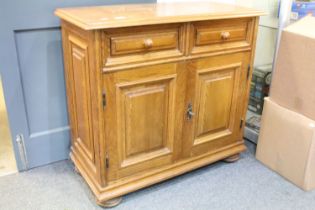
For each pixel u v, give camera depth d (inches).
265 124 73.6
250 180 70.7
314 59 60.5
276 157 72.2
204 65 62.1
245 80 69.8
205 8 64.4
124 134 57.9
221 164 76.0
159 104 59.6
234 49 64.7
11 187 66.2
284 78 67.5
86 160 64.4
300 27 64.7
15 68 63.2
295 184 69.2
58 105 71.3
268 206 63.1
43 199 63.2
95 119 55.1
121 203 62.5
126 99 55.6
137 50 53.2
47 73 67.6
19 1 59.5
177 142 65.0
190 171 72.8
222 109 69.0
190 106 63.6
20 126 67.8
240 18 62.6
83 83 57.0
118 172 60.1
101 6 65.3
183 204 62.9
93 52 49.6
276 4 82.5
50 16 63.4
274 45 83.6
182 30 56.6
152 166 63.9
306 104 64.1
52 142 72.9
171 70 58.2
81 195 64.5
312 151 64.2
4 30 59.7
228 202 63.9
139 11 58.7
